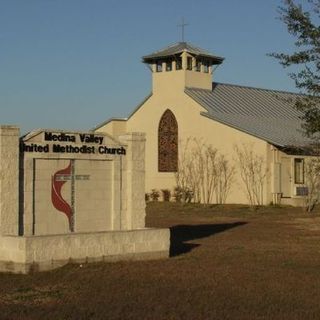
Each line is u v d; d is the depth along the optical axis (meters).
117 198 19.28
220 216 36.50
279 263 17.36
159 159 49.59
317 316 11.10
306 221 33.03
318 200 41.66
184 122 47.91
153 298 12.41
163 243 18.27
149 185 50.06
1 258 15.67
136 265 16.64
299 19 19.61
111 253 17.09
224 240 23.73
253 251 20.09
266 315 11.12
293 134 45.00
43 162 17.52
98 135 18.84
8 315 10.90
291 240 23.78
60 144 17.89
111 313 11.07
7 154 16.56
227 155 44.97
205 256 18.73
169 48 49.41
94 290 13.23
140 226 19.69
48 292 13.05
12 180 16.67
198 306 11.76
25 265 15.23
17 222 16.77
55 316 10.83
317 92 19.89
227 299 12.42
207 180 46.09
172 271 15.74
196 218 35.28
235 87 52.34
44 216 17.48
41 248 15.52
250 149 43.69
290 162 43.84
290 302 12.23
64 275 14.93
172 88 48.84
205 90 49.47
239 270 16.02
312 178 40.94
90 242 16.62
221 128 45.44
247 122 46.22
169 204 45.22
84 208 18.47
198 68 49.41
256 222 32.53
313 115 20.00
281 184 43.34
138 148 19.72
